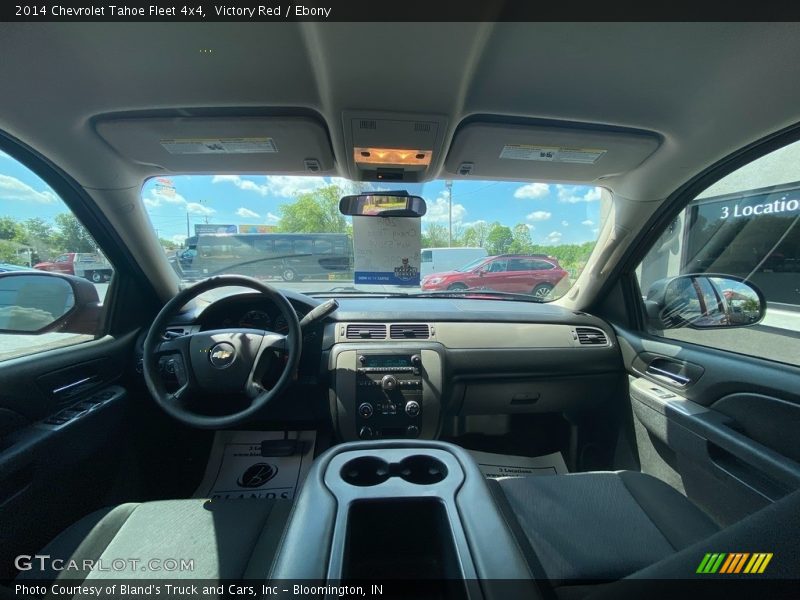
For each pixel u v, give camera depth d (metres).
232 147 1.65
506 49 1.14
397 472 1.02
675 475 1.79
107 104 1.34
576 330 2.22
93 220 1.83
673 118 1.46
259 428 2.27
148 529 1.17
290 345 1.61
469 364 2.05
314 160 1.79
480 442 2.49
